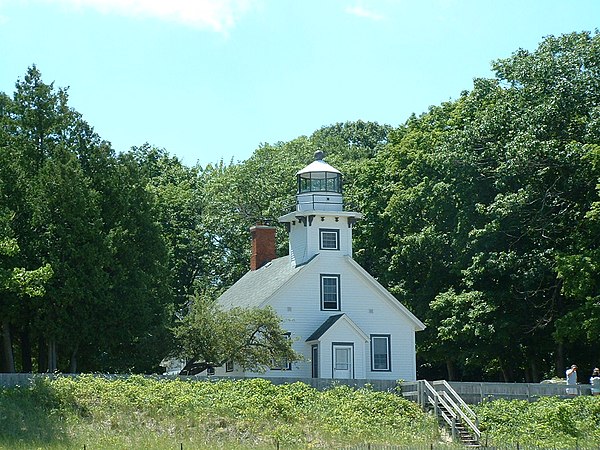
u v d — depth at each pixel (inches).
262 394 1496.1
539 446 1255.5
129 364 1680.6
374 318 1989.4
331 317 1953.7
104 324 1635.1
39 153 1736.0
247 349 1689.2
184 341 1681.8
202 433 1291.8
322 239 1994.3
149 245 1765.5
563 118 1893.5
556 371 2020.2
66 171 1643.7
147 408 1364.4
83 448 1085.8
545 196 1889.8
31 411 1291.8
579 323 1772.9
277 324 1712.6
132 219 1747.0
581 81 1875.0
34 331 1610.5
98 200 1708.9
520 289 1943.9
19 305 1609.3
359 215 2018.9
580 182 1863.9
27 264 1603.1
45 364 1713.8
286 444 1240.8
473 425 1396.4
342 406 1485.0
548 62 1923.0
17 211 1633.9
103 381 1454.2
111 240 1653.5
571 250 1882.4
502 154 1985.7
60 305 1601.9
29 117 1739.7
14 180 1646.2
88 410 1332.4
